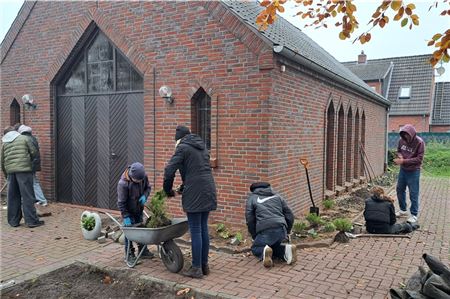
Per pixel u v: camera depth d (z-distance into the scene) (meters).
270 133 7.25
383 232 7.36
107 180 9.59
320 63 9.11
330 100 10.64
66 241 6.92
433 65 3.53
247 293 4.69
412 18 3.50
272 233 5.68
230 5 7.92
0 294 4.84
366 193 12.51
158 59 8.46
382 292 4.77
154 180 8.66
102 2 9.20
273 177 7.44
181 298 4.67
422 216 9.30
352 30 3.88
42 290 4.96
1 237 7.18
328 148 11.20
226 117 7.61
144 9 8.59
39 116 10.49
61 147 10.34
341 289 4.84
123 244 6.70
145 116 8.73
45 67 10.28
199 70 7.90
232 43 7.46
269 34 7.90
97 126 9.70
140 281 5.06
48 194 10.39
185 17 8.02
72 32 9.75
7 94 11.13
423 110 35.53
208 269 5.30
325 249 6.43
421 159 8.47
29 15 10.51
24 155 7.80
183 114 8.18
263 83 7.18
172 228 5.20
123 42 8.92
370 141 16.11
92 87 9.80
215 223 7.75
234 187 7.57
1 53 11.10
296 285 4.95
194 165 5.07
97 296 4.82
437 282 4.00
